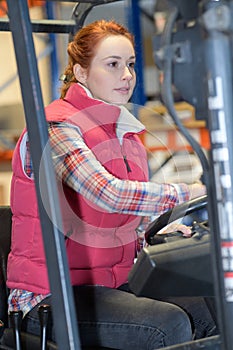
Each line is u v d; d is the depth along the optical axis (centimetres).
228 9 158
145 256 176
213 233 169
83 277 251
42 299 245
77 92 252
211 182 167
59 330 174
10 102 509
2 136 512
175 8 164
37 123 173
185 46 165
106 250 251
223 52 159
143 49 448
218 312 171
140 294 180
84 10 282
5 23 263
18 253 251
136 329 231
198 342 183
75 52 261
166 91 165
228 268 167
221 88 161
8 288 258
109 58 255
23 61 173
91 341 238
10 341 248
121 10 296
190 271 179
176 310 233
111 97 256
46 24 281
